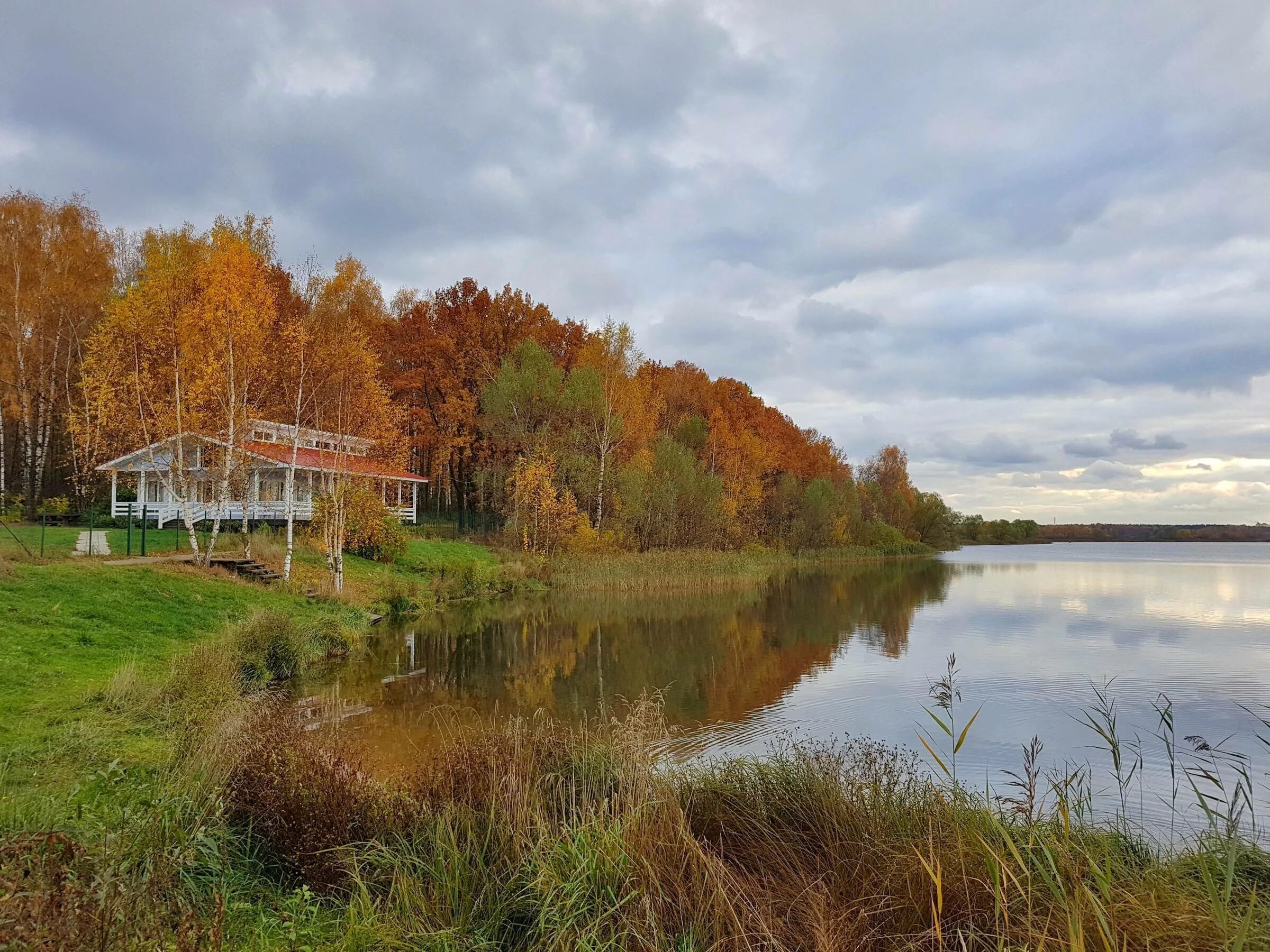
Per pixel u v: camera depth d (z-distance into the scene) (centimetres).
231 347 2142
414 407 4481
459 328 4772
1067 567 6619
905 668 1786
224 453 2225
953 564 6981
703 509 4425
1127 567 6581
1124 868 482
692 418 5497
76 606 1458
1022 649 2069
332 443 2461
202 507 2641
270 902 493
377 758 963
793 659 1892
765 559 5378
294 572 2366
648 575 3481
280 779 582
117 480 3381
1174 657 1972
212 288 2122
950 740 1191
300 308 2628
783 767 672
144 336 2097
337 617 2064
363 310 3853
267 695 1088
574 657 1880
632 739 661
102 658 1225
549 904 442
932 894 411
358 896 477
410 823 561
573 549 3784
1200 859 465
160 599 1675
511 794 550
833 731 1234
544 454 3956
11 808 523
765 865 538
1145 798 904
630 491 3988
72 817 521
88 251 3244
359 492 2544
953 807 527
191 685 1044
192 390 2108
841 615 2764
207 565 2128
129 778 639
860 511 7119
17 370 3141
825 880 497
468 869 489
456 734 916
